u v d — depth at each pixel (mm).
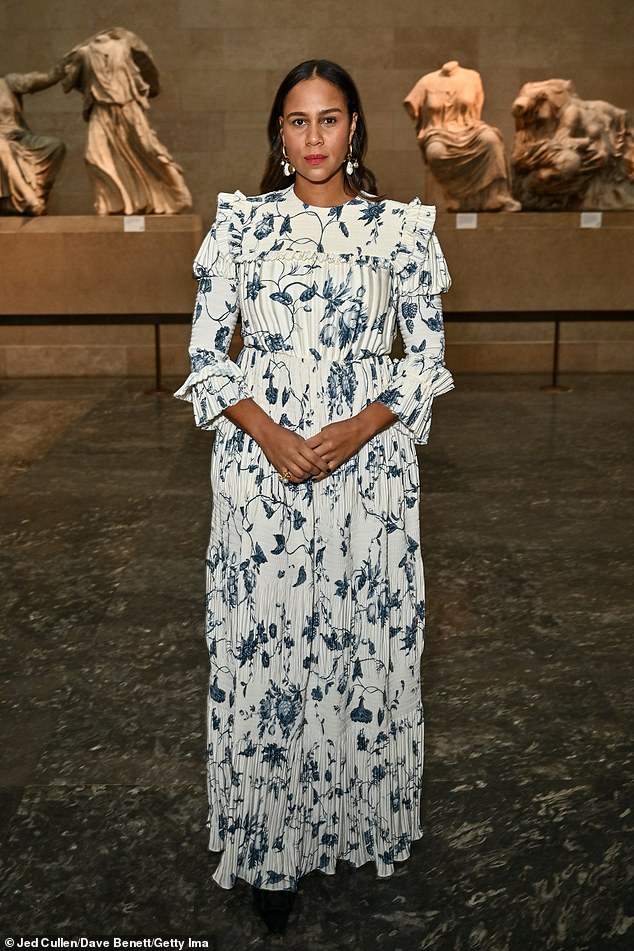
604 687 3316
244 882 2314
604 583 4266
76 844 2457
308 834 2199
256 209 2051
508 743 2959
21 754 2891
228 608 2082
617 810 2611
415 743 2240
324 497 2033
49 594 4148
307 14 12406
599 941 2131
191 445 6836
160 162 9531
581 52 12516
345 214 2031
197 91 12586
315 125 1955
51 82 9570
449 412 8016
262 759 2105
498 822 2557
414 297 2047
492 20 12438
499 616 3914
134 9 12352
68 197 12820
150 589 4199
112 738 2982
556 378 9469
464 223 9812
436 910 2221
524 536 4898
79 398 8742
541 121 9906
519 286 9906
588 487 5785
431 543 4793
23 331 10047
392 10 12398
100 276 9648
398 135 12695
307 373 2025
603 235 9812
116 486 5805
